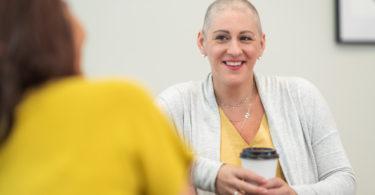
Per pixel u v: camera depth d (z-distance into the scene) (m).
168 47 1.95
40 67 0.66
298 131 1.39
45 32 0.66
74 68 0.71
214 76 1.40
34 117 0.66
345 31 2.07
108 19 1.90
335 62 2.08
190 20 1.97
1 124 0.66
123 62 1.92
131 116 0.65
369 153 2.12
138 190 0.66
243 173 1.18
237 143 1.38
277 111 1.40
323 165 1.39
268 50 2.02
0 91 0.66
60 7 0.68
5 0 0.66
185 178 0.72
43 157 0.63
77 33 0.73
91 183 0.62
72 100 0.65
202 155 1.36
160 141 0.66
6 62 0.65
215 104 1.41
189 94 1.43
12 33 0.66
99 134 0.63
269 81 1.45
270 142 1.38
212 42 1.37
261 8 2.01
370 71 2.11
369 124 2.12
